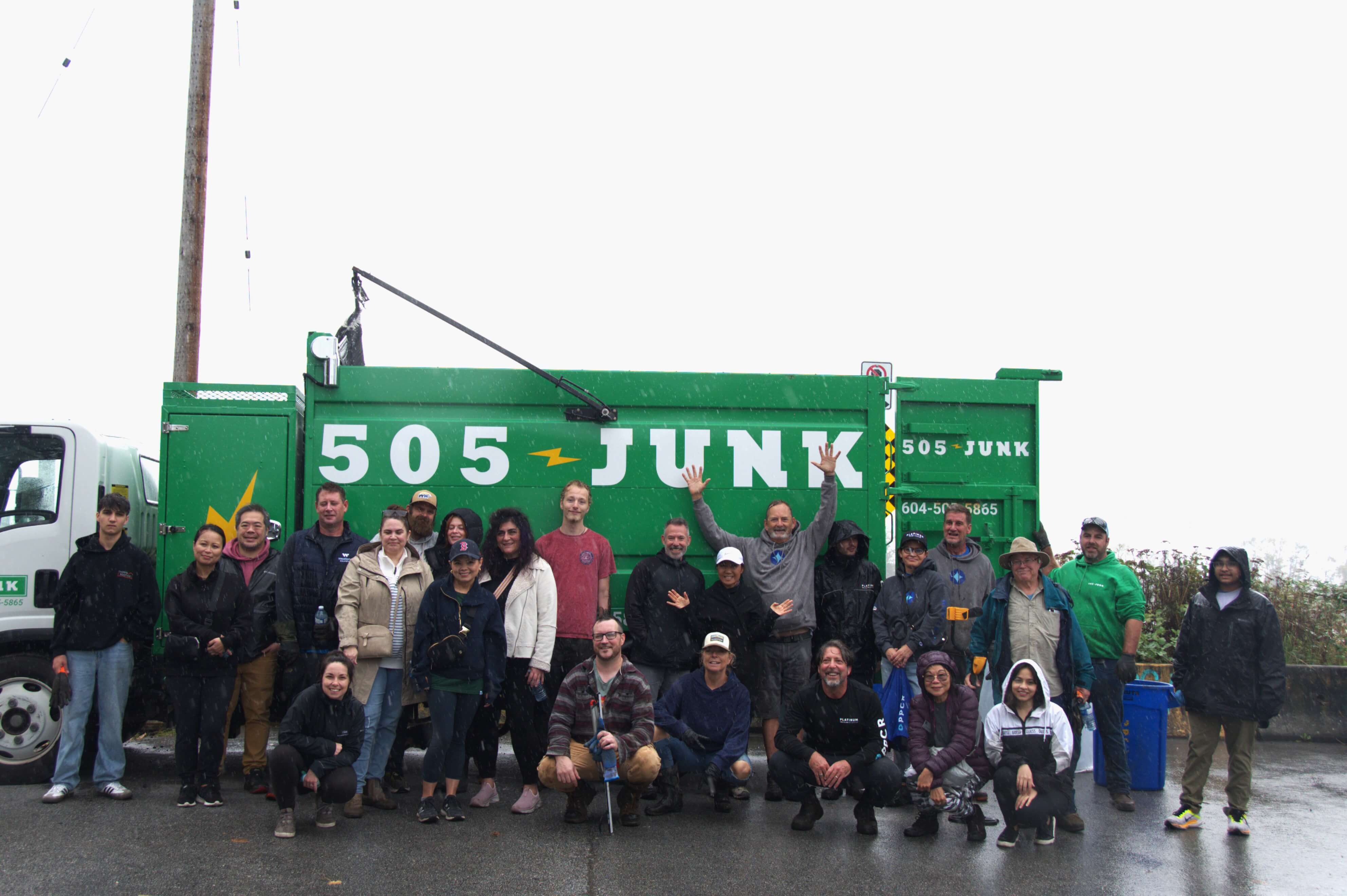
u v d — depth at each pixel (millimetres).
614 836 6008
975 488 8141
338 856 5492
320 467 7547
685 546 7223
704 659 6539
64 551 7238
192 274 11719
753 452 7828
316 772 5969
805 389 7957
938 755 6125
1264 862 5730
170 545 7406
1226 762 8727
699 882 5191
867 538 7641
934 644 7059
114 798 6629
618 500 7707
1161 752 7539
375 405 7676
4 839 5719
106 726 6648
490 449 7645
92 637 6562
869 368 8172
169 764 7848
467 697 6254
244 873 5191
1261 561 11547
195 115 11820
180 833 5883
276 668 7145
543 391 7742
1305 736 9703
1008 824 5965
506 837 5934
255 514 6879
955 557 7547
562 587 7074
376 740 6426
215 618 6410
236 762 7992
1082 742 7988
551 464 7672
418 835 5945
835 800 7082
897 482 8070
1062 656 6832
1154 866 5617
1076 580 7258
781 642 7281
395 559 6520
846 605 7430
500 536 6691
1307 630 10781
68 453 7359
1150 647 10242
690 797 7098
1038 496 8195
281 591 6719
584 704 6258
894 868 5512
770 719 7262
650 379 7828
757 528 7781
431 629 6223
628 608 7094
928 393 8133
